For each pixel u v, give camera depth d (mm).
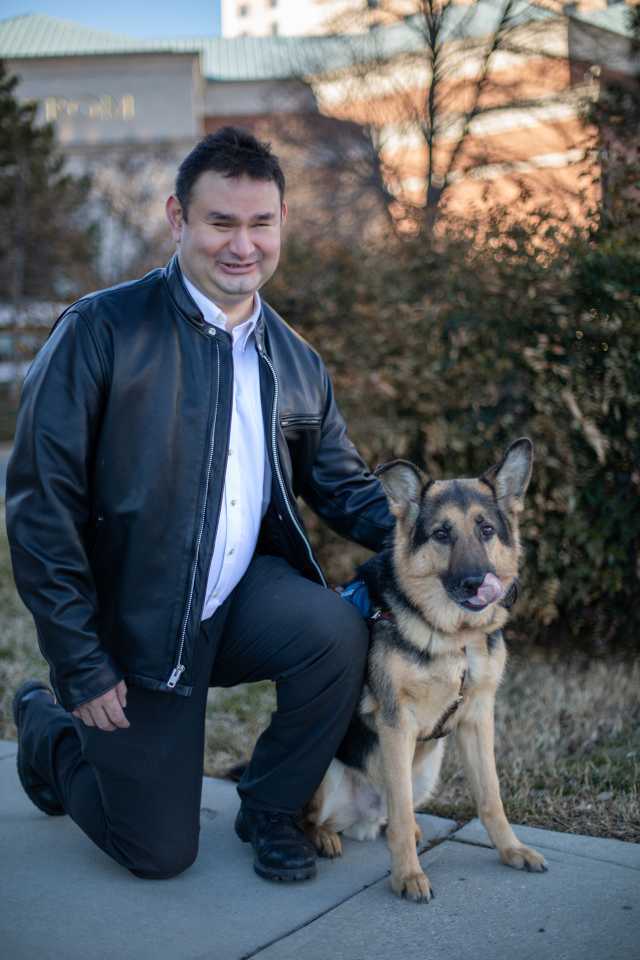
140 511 2717
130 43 47500
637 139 5746
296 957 2387
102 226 25469
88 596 2680
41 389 2680
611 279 4727
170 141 32312
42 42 46844
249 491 2992
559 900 2652
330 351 5551
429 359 5207
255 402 3025
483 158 14547
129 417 2727
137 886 2801
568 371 4809
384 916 2602
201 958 2383
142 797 2744
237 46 49344
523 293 4926
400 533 3152
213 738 4152
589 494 4836
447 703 2957
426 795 3203
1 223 20156
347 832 3248
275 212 2859
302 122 20562
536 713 4352
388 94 17922
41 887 2793
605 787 3561
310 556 3082
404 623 2947
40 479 2627
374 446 5270
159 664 2727
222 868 2930
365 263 5734
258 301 3080
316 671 2852
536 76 14945
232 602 3008
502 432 5016
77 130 41156
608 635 5258
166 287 2912
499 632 3092
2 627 5906
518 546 3258
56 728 3086
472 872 2857
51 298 18172
